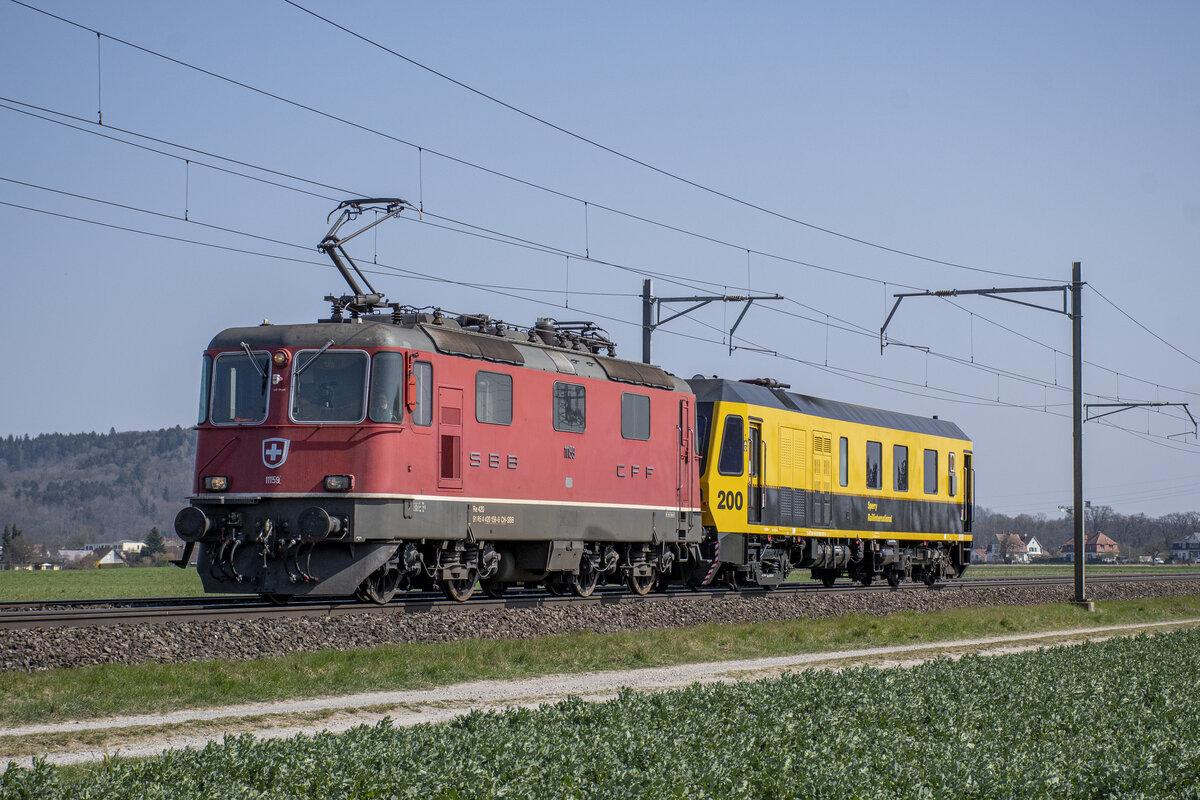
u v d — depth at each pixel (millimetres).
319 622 19109
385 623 19891
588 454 25859
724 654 22625
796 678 16422
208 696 15469
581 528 25547
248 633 18109
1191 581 48906
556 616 22859
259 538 20844
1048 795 10922
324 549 20891
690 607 25984
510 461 23672
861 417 37062
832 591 31406
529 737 11789
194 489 21453
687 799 10164
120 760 11047
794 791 10688
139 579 64250
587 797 10172
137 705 14797
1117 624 34781
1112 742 13305
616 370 26938
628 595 26625
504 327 25125
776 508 32281
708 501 30422
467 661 19078
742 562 31109
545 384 24703
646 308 34250
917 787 10727
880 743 12516
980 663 19094
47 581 59906
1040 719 14594
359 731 11859
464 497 22484
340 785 9945
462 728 12398
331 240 22156
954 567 43344
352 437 20875
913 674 17359
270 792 9781
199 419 21516
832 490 34969
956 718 14172
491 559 23906
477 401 22938
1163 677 18938
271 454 20953
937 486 41031
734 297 33562
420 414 21641
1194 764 12320
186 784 9742
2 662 15641
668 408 28609
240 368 21438
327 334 21328
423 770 10195
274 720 14453
